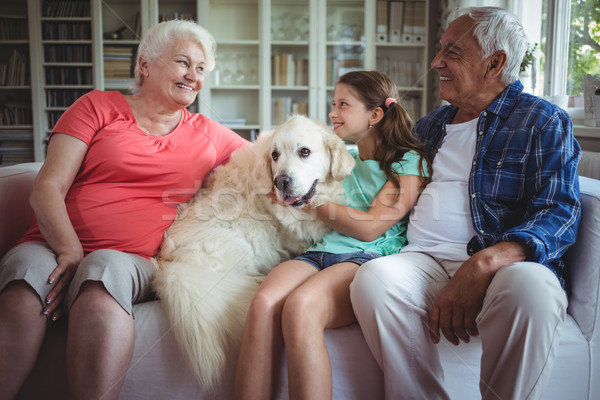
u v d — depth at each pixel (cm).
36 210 104
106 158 115
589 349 99
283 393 97
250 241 124
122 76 341
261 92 338
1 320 91
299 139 117
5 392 90
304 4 333
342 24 336
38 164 156
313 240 127
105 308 92
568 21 208
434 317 94
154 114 126
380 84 127
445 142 123
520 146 107
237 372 94
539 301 84
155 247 121
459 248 109
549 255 94
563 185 100
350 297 100
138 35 339
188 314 98
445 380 98
